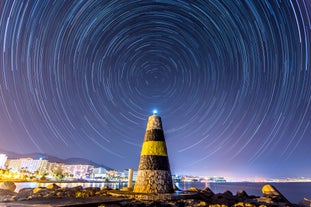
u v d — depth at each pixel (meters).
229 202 8.30
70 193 8.45
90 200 6.31
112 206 5.70
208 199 8.80
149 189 8.23
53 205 5.12
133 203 6.40
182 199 7.66
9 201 6.00
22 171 105.25
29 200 6.35
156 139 9.17
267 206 7.84
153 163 8.67
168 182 8.55
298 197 54.62
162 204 6.61
